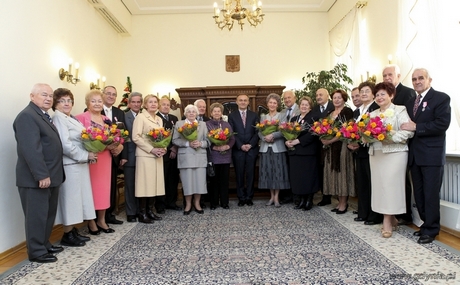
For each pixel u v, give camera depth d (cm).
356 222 349
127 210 378
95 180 321
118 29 678
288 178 437
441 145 272
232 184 536
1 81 289
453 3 339
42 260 251
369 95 327
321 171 424
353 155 377
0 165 282
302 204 425
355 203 461
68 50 449
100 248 284
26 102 332
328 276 214
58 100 293
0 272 244
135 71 726
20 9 325
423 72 279
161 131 360
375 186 298
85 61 518
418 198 290
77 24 486
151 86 726
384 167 289
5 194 287
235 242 291
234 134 440
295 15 735
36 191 251
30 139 243
